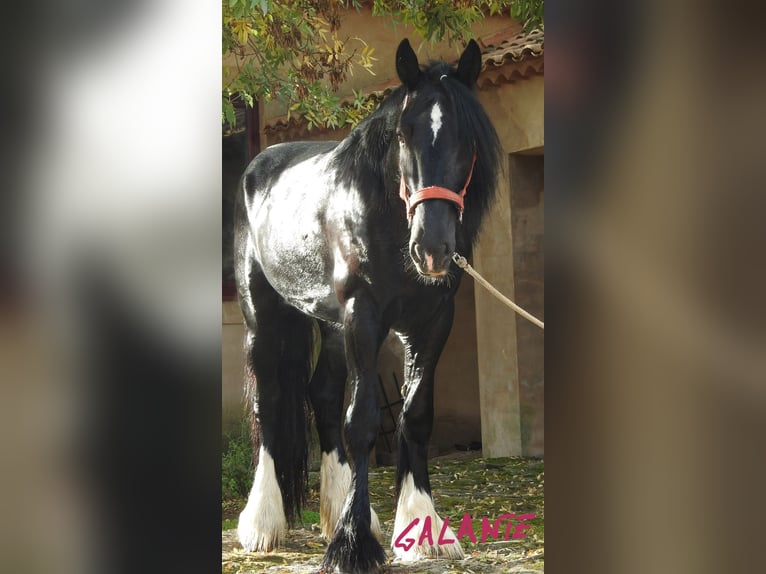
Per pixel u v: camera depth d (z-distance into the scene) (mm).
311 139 9016
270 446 5789
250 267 5961
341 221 4793
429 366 4840
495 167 4512
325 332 5777
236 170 9234
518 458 8195
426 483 4879
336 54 7164
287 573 4812
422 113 4352
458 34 7207
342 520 4547
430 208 4254
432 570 4586
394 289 4684
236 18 6070
